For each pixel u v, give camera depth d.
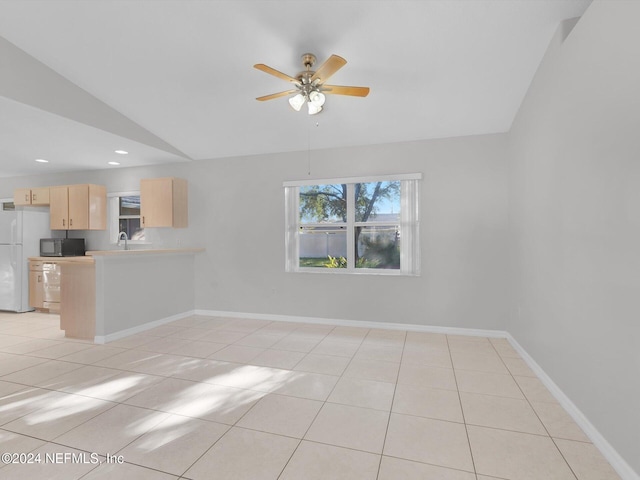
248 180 5.00
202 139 4.55
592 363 1.99
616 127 1.73
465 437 2.02
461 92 3.32
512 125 3.74
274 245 4.89
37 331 4.33
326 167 4.64
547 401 2.46
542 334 2.80
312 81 2.63
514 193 3.66
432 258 4.20
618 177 1.73
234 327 4.50
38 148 4.50
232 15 2.60
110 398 2.50
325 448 1.92
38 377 2.88
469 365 3.14
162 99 3.73
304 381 2.80
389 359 3.30
